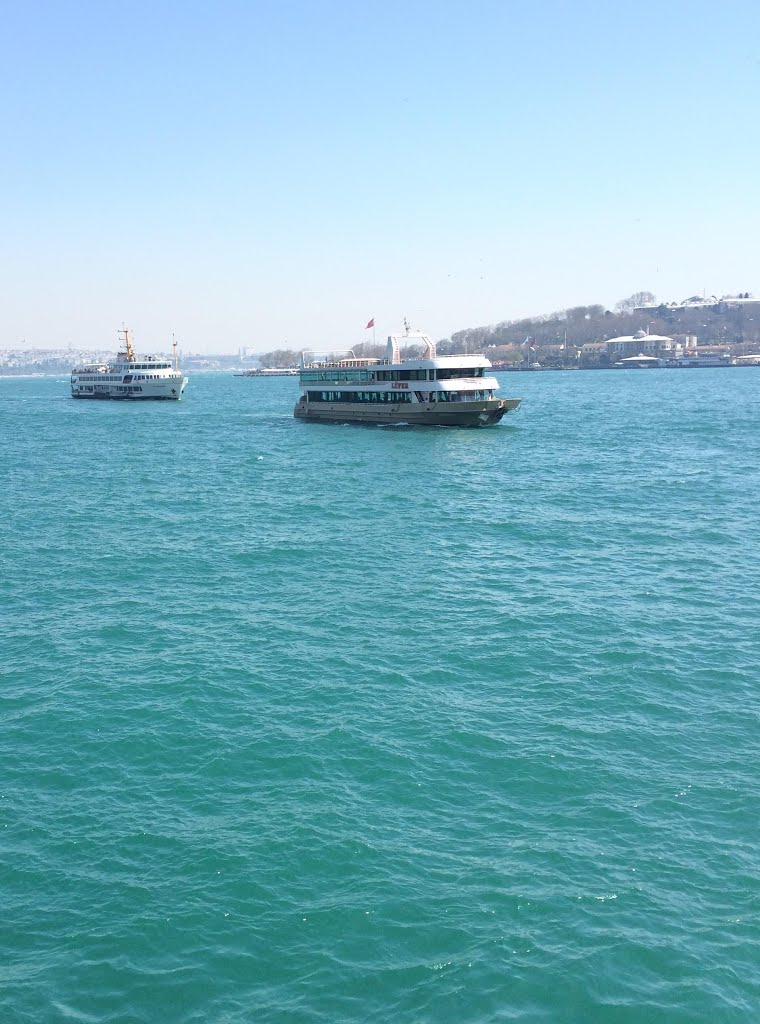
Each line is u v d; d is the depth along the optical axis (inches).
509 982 823.7
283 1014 793.6
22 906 929.5
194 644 1670.8
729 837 1027.3
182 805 1109.7
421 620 1787.6
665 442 4894.2
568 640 1651.1
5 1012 795.4
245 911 916.6
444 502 3105.3
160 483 3747.5
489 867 979.3
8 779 1176.8
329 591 2010.3
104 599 1982.0
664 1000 802.2
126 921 904.3
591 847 1011.9
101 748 1255.5
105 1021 787.4
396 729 1296.8
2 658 1616.6
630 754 1216.8
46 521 2903.5
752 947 861.2
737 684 1437.0
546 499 3139.8
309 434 5654.5
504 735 1274.6
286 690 1444.4
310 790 1135.0
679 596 1914.4
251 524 2792.8
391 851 1007.6
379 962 849.5
